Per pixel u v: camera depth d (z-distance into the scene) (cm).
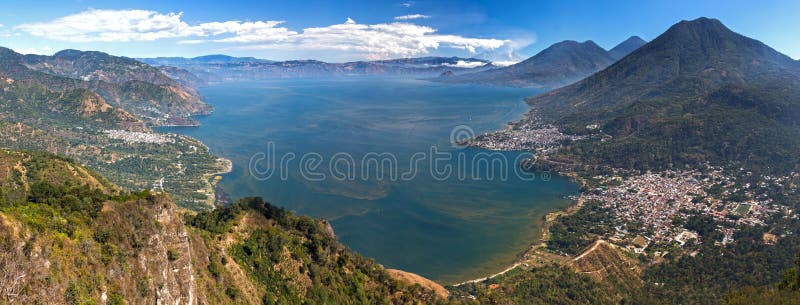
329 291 10888
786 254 17938
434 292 12938
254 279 10281
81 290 5953
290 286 10431
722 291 15662
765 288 13038
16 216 5994
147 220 7600
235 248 10656
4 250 5444
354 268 12525
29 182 14212
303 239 12338
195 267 8794
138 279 6912
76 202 7056
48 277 5669
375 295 11819
